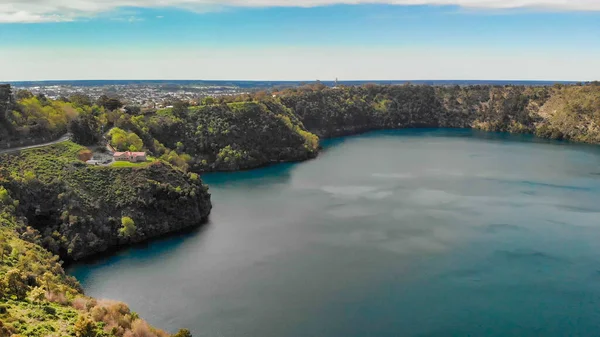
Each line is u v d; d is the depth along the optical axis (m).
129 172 120.88
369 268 94.31
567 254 100.94
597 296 83.44
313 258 99.19
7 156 115.12
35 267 71.81
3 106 128.75
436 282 88.50
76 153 127.88
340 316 76.69
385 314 77.50
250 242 108.31
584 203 137.50
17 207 98.19
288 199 144.25
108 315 63.41
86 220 103.38
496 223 120.50
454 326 74.31
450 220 123.12
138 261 97.62
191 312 77.50
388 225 119.50
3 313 54.66
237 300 81.38
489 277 90.56
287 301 81.19
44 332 53.03
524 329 73.75
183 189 122.88
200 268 94.25
